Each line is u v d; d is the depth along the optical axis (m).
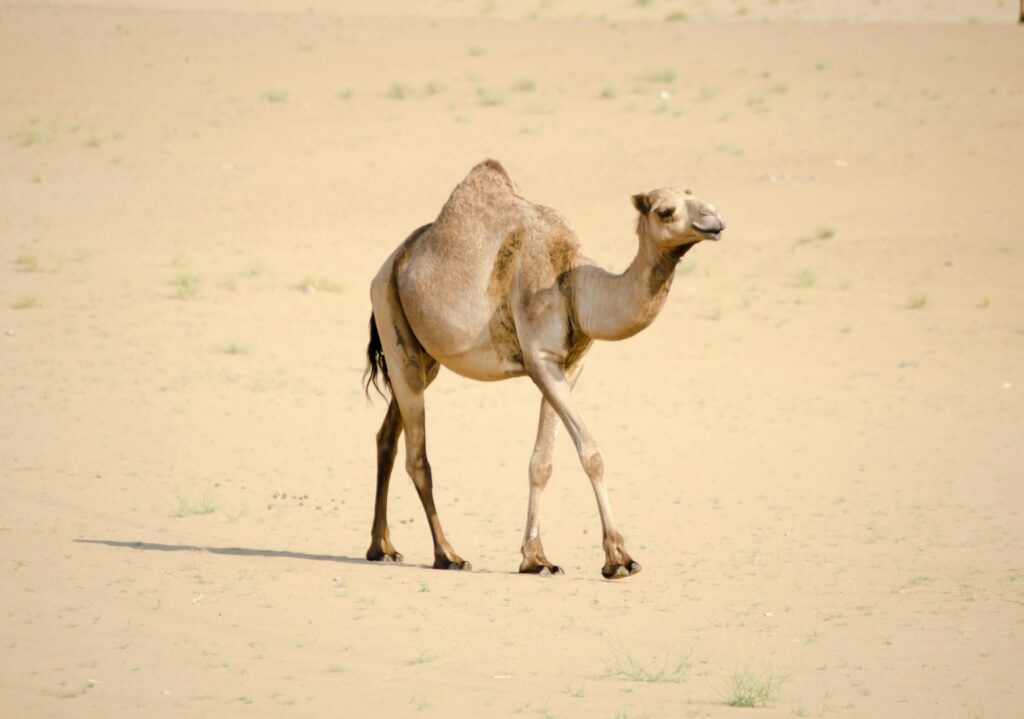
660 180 110.00
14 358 65.44
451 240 32.84
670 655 24.03
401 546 36.91
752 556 34.94
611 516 31.22
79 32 171.25
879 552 35.34
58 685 21.55
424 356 34.69
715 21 194.12
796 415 56.81
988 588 30.72
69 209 105.88
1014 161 108.69
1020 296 78.75
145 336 71.38
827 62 151.00
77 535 35.69
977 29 169.88
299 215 104.56
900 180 106.19
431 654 23.73
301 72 154.12
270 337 72.38
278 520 39.75
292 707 20.41
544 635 25.42
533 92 143.75
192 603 27.50
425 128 130.25
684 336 73.06
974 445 50.81
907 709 20.72
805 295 81.00
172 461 47.88
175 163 120.94
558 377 31.44
